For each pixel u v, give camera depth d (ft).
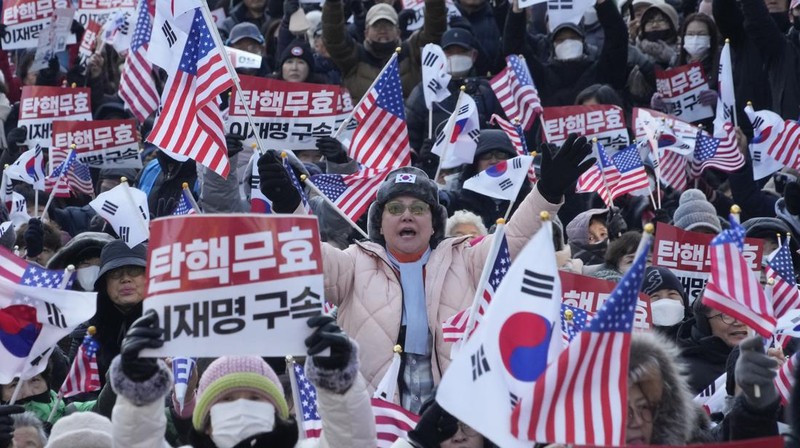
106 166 148.36
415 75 160.66
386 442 79.97
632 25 172.86
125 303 99.71
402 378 85.51
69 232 138.72
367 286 87.04
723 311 79.97
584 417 62.69
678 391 65.36
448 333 84.17
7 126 168.35
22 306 89.56
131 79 152.87
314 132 123.75
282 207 91.20
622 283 63.00
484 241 88.07
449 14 166.91
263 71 167.02
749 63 154.61
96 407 86.74
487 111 152.87
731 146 143.13
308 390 85.92
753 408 68.13
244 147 127.44
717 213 143.84
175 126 109.81
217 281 63.87
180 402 81.35
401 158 118.93
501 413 64.49
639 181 136.05
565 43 156.76
